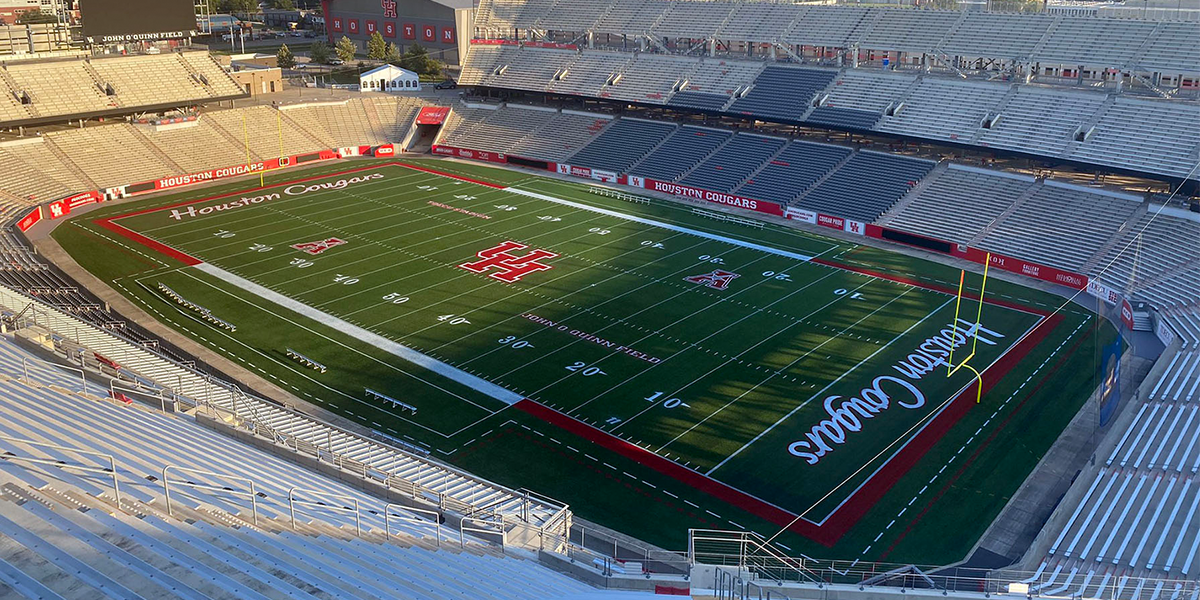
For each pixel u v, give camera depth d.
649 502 31.19
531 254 56.81
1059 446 34.62
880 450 34.38
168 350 42.75
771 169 69.69
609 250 57.69
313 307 48.19
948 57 68.38
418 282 51.84
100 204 68.38
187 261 55.50
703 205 68.62
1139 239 52.81
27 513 16.62
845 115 68.56
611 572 23.47
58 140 73.31
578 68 84.94
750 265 55.06
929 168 64.62
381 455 31.39
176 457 24.80
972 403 37.81
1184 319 44.28
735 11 79.94
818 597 22.97
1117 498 29.19
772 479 32.53
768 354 42.47
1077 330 45.28
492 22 92.44
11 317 37.00
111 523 17.09
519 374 40.47
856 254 57.47
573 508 30.77
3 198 64.12
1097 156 57.50
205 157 77.12
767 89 73.75
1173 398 35.88
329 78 108.56
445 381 39.81
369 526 22.91
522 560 23.39
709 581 23.06
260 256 56.41
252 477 24.84
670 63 80.75
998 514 30.59
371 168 80.31
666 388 39.16
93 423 26.41
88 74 78.06
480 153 83.56
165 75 81.56
